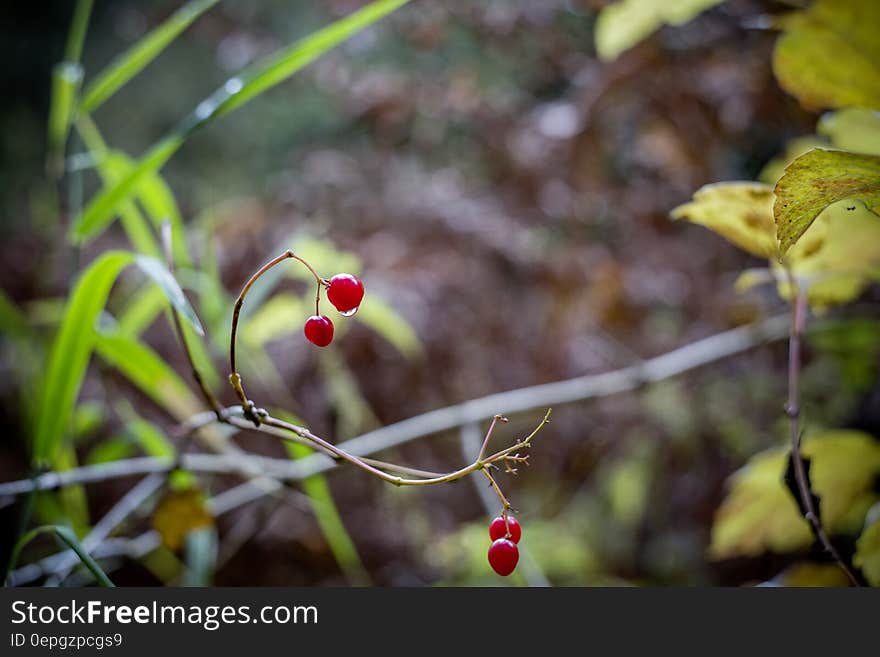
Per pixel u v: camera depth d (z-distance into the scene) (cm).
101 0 178
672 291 94
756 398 93
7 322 57
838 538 50
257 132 146
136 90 167
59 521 57
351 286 39
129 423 57
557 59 92
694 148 80
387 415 89
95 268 47
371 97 95
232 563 83
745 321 82
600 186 88
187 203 143
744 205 44
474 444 63
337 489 91
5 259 106
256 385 86
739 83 75
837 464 50
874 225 46
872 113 46
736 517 52
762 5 69
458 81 94
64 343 50
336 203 94
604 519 105
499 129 92
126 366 53
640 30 59
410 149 104
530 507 104
